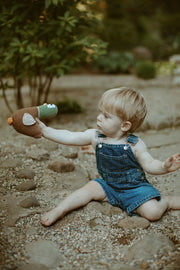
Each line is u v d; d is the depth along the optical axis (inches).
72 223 74.7
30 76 150.3
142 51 456.8
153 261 61.9
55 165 103.0
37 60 140.3
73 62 144.3
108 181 82.0
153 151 123.8
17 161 107.3
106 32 431.2
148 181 91.5
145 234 71.3
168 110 182.7
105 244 68.0
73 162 113.3
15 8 129.8
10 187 91.3
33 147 123.9
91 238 69.9
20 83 161.6
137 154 76.8
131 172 78.5
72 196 78.9
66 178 98.3
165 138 138.6
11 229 71.4
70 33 141.4
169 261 61.9
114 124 75.1
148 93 237.1
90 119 167.6
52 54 138.4
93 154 121.5
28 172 98.1
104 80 327.6
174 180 99.3
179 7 625.0
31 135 76.5
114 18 509.4
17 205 81.2
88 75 390.6
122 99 73.7
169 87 268.5
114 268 60.1
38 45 146.8
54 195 87.5
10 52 134.0
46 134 78.0
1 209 79.4
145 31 542.3
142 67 327.0
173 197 82.2
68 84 300.7
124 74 415.2
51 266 60.5
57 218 74.5
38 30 136.7
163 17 587.2
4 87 155.0
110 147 77.3
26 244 66.5
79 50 147.4
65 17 125.8
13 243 66.6
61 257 63.4
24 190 89.6
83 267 60.6
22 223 74.1
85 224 74.6
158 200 77.5
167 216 78.8
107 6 494.3
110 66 412.2
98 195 81.7
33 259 61.7
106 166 80.1
